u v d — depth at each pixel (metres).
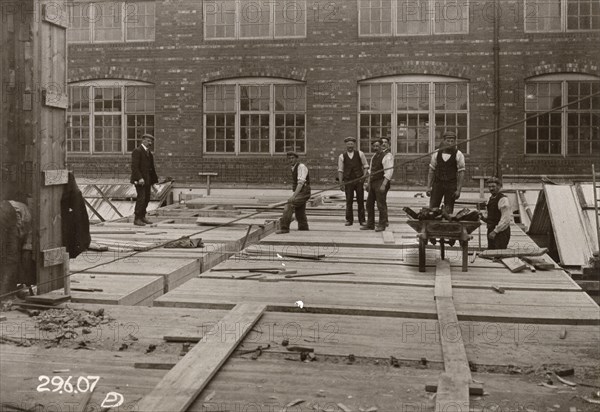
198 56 20.41
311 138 19.92
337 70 19.77
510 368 5.14
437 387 4.61
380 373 4.99
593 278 11.88
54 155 7.21
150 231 13.27
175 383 4.58
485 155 19.14
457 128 19.39
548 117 19.02
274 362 5.22
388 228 13.89
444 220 9.13
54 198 7.25
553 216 13.74
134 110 20.98
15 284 7.02
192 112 20.47
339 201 19.67
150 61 20.66
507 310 6.91
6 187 7.02
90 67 20.97
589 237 13.35
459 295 7.68
